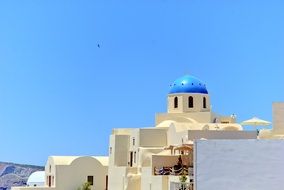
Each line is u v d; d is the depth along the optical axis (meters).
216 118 82.50
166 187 60.62
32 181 101.06
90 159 86.38
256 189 38.47
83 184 84.94
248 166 38.62
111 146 80.56
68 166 85.06
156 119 83.44
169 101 86.19
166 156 66.12
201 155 38.91
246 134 68.25
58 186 84.25
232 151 38.81
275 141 38.56
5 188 173.62
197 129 72.00
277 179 38.34
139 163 74.12
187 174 58.34
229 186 38.62
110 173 80.00
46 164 89.56
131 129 81.69
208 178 38.75
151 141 76.19
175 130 72.94
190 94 84.75
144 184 67.69
